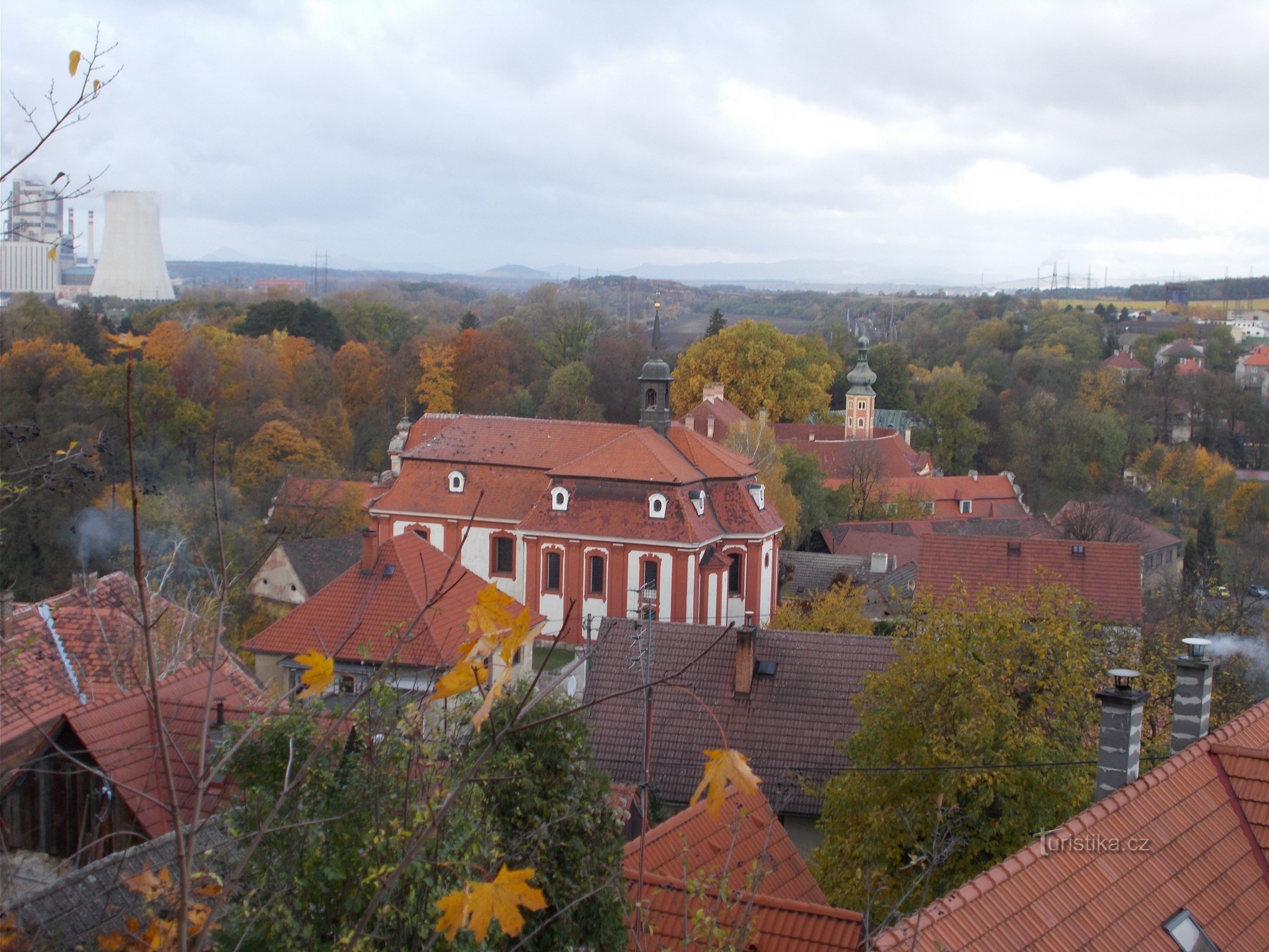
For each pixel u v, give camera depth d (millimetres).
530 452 69625
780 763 35688
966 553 52906
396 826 11906
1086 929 14875
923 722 27953
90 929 14438
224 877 13164
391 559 44500
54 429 68812
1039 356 172500
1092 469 127438
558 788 16469
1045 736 27172
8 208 9680
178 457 77750
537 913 16172
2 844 11609
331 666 7102
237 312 163500
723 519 66250
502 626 6035
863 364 142625
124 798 20172
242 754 13711
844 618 58156
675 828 22656
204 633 25141
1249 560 83562
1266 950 16156
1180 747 22344
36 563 57156
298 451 85188
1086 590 50969
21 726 20594
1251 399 152500
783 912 19844
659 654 39375
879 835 26906
